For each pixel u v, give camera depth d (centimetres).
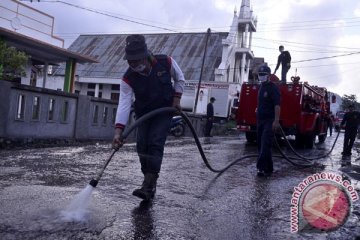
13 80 1156
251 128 1299
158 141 422
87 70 3366
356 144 1877
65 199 401
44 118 1029
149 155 426
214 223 373
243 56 3512
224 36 3625
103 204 394
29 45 1745
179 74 427
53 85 3195
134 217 364
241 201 467
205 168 694
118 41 3788
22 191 423
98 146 986
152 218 366
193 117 1811
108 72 3319
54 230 312
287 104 1179
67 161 662
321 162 955
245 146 1241
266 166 657
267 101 647
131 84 412
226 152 1009
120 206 394
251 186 559
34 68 2128
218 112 3012
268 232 362
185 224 361
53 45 1811
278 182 605
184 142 1249
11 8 1648
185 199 449
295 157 991
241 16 3534
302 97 1170
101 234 313
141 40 386
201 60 3372
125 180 523
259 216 411
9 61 1220
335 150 1364
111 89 3291
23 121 963
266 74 638
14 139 930
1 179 481
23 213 347
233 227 367
